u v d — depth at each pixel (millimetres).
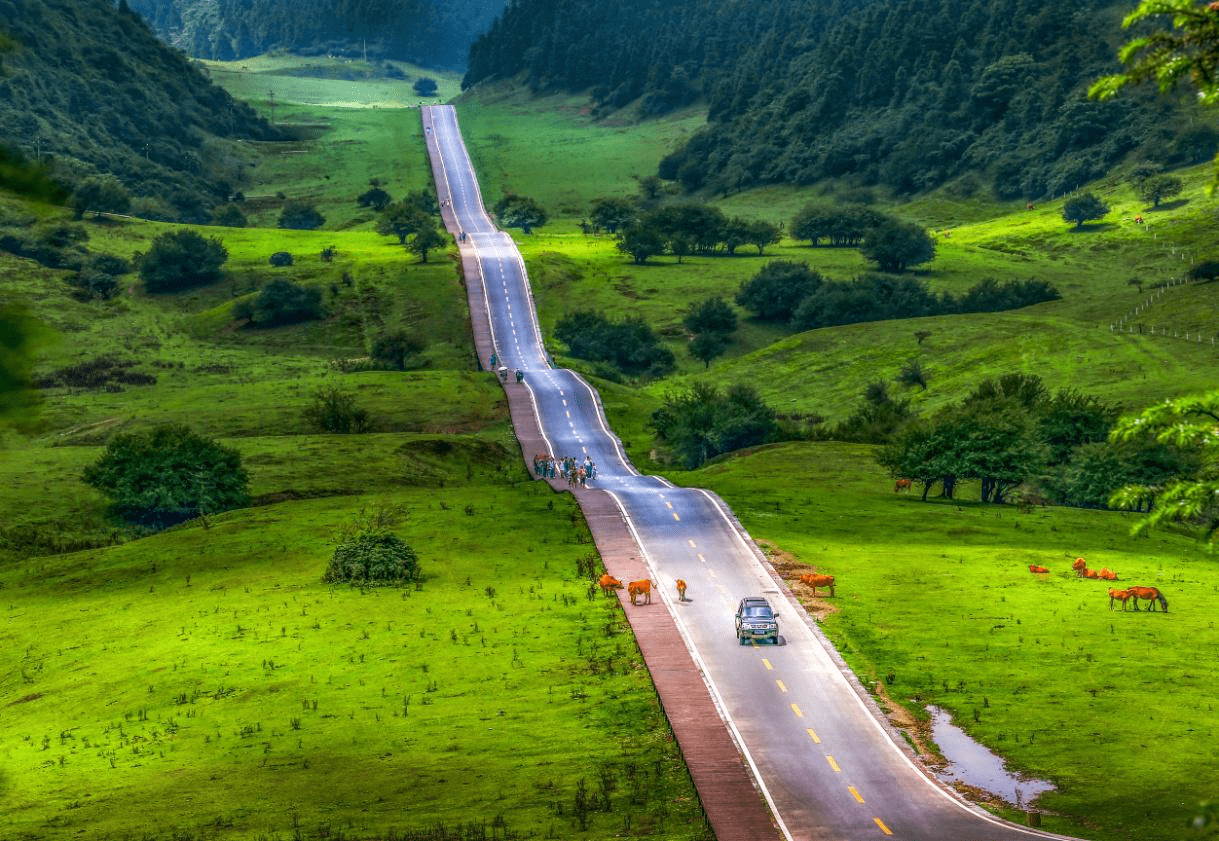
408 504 125500
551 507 121000
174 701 73938
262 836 51938
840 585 93250
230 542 112562
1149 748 60188
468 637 81812
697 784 57125
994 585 92375
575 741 63562
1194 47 23016
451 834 51156
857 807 54219
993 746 61781
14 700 78438
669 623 83375
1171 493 27234
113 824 54531
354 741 64812
